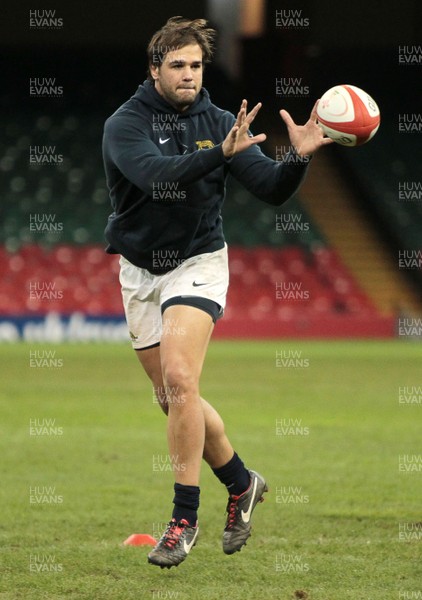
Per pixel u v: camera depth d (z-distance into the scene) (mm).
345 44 134875
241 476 20141
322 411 48562
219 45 139500
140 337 20594
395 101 145750
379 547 21516
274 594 17875
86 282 114750
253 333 112125
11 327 105250
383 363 79562
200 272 19516
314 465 33094
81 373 68625
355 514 25125
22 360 78875
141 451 35688
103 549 21234
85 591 18016
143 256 19844
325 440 38906
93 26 132000
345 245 127562
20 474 30812
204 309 19141
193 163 17750
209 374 69188
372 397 55375
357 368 74750
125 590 18125
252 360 81625
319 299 119000
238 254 122938
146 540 21953
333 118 18344
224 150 17562
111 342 105062
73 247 119062
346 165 141375
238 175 19547
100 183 132125
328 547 21516
